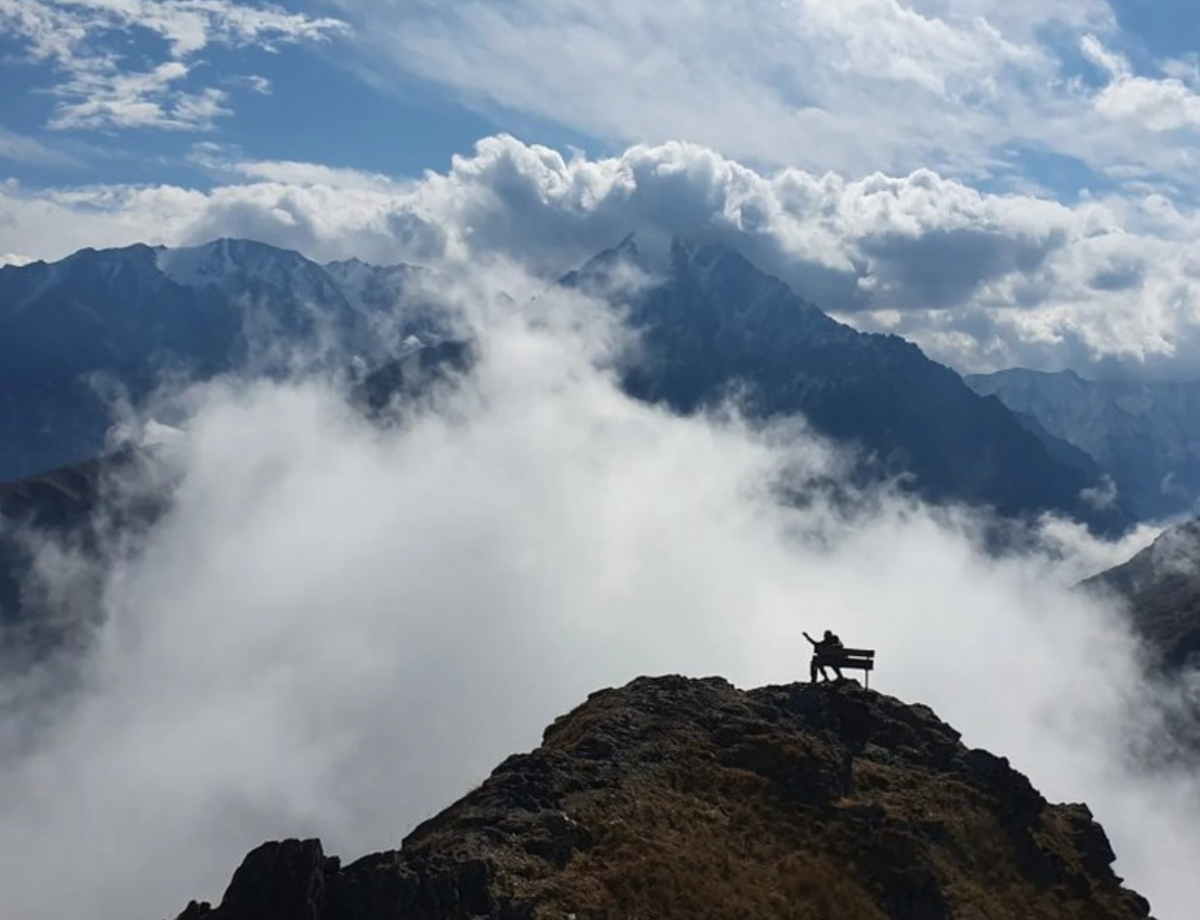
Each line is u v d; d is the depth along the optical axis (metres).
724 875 38.25
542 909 32.81
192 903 30.34
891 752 53.78
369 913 30.23
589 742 46.28
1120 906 47.81
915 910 40.88
